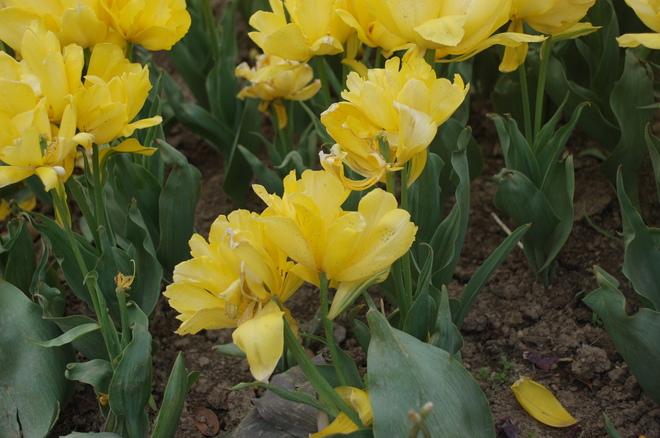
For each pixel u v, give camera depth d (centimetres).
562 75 148
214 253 105
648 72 143
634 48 149
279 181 153
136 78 117
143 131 149
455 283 153
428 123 106
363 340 121
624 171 147
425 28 113
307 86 160
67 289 157
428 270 121
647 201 154
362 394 110
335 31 129
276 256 105
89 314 154
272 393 123
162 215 142
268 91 155
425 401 108
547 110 159
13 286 131
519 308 146
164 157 140
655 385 122
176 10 134
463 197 130
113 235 137
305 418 121
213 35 175
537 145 141
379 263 104
